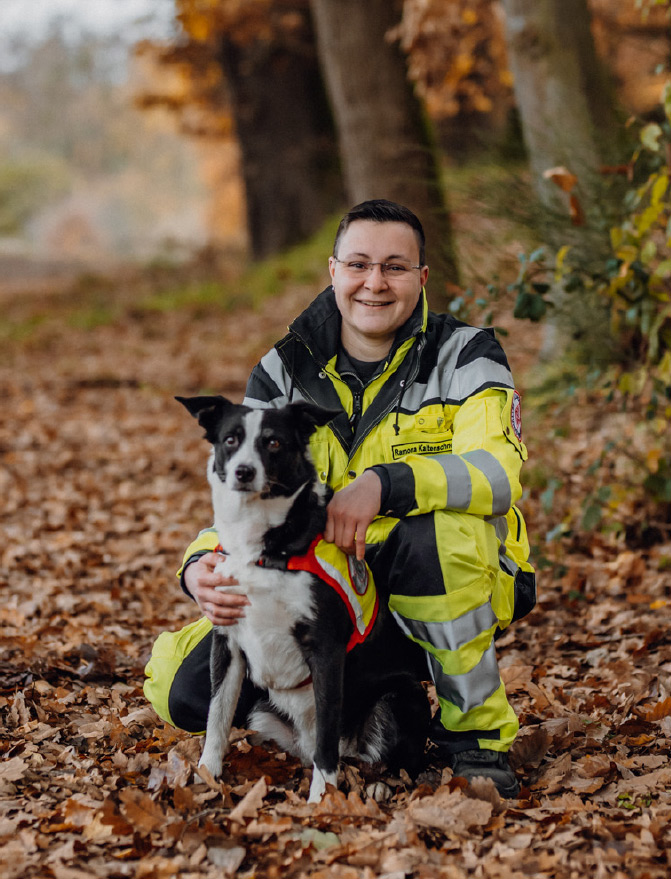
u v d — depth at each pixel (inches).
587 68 236.7
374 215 113.6
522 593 118.7
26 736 122.3
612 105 233.0
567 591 181.5
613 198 200.1
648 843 93.7
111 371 467.8
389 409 114.2
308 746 114.0
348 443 115.9
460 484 105.1
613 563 185.9
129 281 820.6
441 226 222.1
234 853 92.8
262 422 104.4
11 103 2679.6
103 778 110.3
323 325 118.5
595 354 199.2
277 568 103.1
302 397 121.0
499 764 106.7
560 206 205.5
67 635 167.9
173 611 186.2
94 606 185.3
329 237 641.0
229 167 1181.1
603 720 127.9
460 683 105.3
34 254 1444.4
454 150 401.7
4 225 2176.4
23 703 130.5
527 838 95.5
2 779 107.7
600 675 145.1
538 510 208.2
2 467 301.0
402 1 355.6
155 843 95.2
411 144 296.2
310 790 104.7
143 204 2514.8
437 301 217.0
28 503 264.5
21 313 695.1
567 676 146.5
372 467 106.7
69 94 2625.5
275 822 98.4
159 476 289.7
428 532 105.4
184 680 116.0
